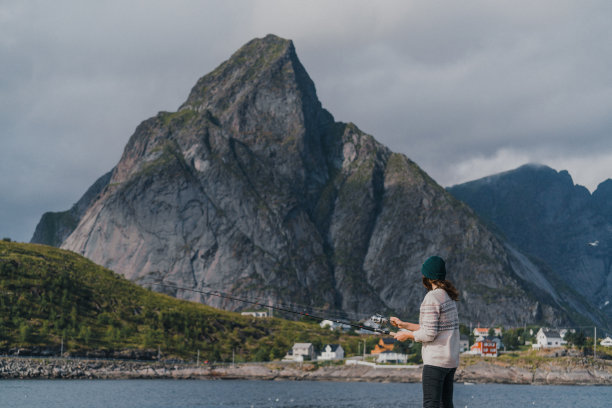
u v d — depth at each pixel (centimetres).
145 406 11325
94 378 19150
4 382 16150
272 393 15238
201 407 11481
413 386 19025
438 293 939
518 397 14688
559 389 18062
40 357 19288
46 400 11775
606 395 15588
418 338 939
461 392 16512
